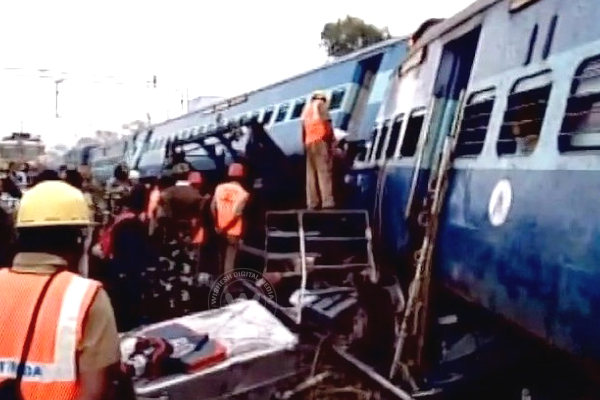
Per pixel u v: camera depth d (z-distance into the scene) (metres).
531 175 5.85
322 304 10.19
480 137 7.06
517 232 5.92
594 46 5.40
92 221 3.79
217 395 5.71
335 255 11.33
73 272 3.47
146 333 6.28
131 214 10.78
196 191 14.10
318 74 15.90
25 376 3.20
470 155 7.22
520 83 6.45
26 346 3.21
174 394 5.57
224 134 17.06
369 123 12.97
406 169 9.39
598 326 4.78
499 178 6.42
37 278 3.32
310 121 12.56
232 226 13.27
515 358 6.72
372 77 14.17
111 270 10.59
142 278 10.77
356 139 13.55
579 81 5.50
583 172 5.12
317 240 11.30
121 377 3.51
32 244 3.37
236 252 13.39
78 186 9.75
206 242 14.00
